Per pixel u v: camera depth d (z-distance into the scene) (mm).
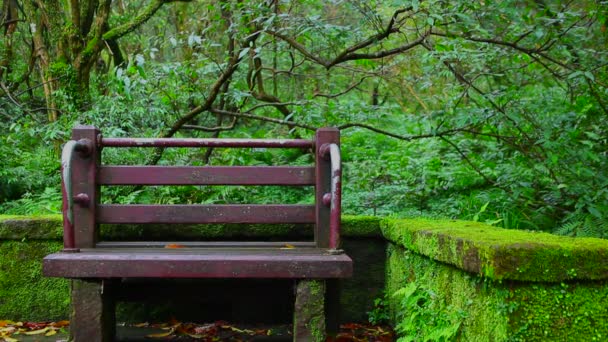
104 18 6516
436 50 4715
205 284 3648
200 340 3633
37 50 6852
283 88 7488
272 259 2986
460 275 2621
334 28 4562
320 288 3027
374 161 6664
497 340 2219
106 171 3623
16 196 6297
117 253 3162
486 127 5398
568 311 2178
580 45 5078
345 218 4066
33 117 6715
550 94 5648
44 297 3902
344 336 3670
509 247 2148
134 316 4008
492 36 4883
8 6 7879
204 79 5656
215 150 6996
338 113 5629
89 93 6496
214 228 4031
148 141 3605
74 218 3557
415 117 6723
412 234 3219
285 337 3715
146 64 5387
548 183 5684
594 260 2158
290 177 3678
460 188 6090
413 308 3133
